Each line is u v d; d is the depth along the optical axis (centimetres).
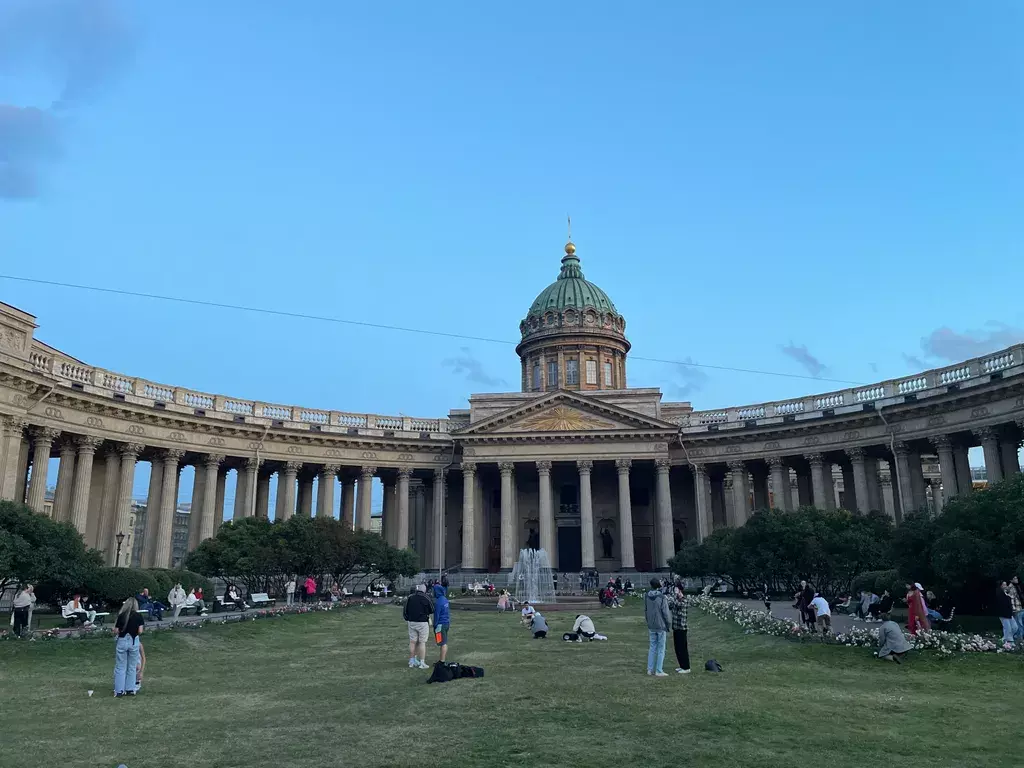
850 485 7369
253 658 2523
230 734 1414
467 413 9162
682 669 2055
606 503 8506
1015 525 2739
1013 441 5784
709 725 1443
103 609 3903
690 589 6562
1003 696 1753
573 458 7619
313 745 1327
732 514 7450
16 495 5003
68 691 1870
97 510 6219
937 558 2919
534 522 8550
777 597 5200
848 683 1919
